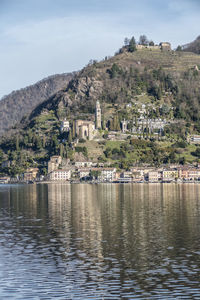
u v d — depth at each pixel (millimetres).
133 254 97562
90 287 77188
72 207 189875
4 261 92438
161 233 120438
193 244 106062
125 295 73625
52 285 78188
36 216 158750
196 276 81938
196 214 159500
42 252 99875
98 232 123312
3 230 127500
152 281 79812
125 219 148750
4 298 72750
